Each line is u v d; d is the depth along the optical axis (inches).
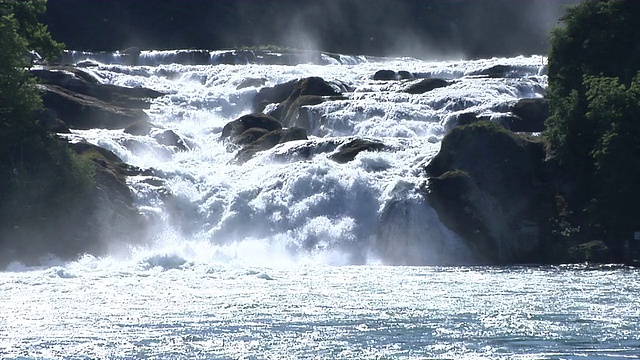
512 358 4997.5
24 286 7052.2
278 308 6181.1
